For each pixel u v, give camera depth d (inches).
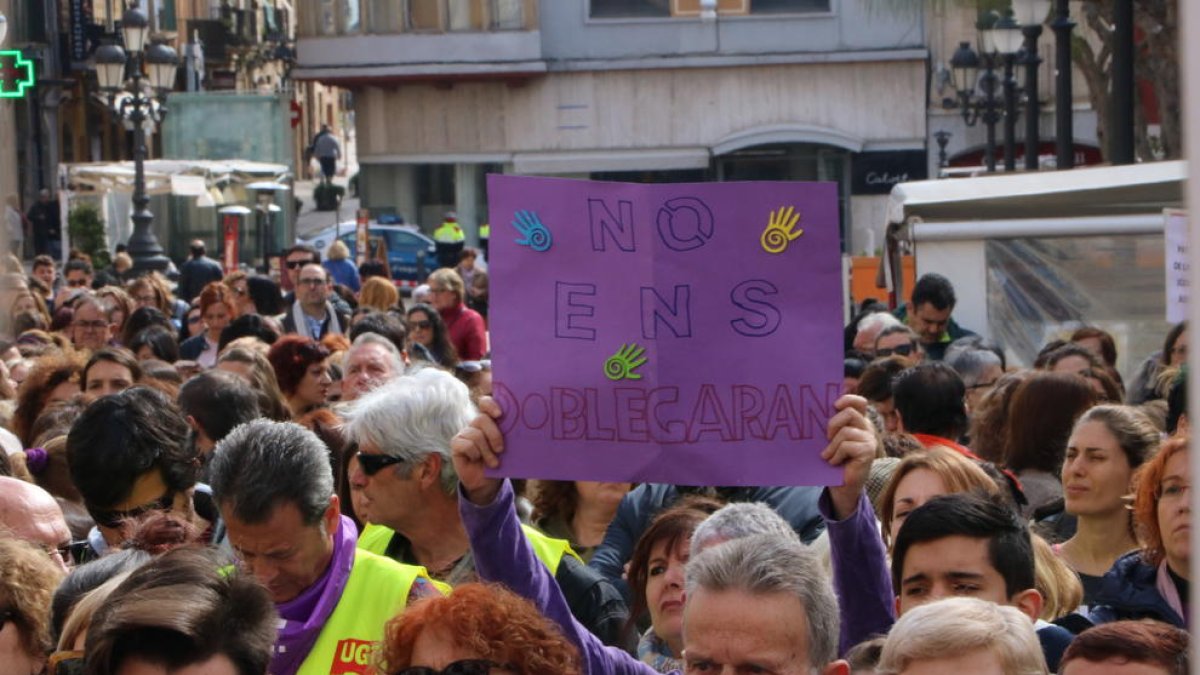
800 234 312.2
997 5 2229.3
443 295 1154.7
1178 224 720.3
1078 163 3373.5
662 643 392.8
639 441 314.7
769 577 268.4
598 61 3494.1
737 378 313.3
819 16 3430.1
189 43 4119.1
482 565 322.3
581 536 502.6
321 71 3545.8
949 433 573.0
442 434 383.6
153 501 416.5
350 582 330.3
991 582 331.6
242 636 257.0
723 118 3479.3
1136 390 808.3
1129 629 287.7
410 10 3506.4
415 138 3599.9
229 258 2397.9
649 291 314.3
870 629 319.9
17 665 312.7
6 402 678.5
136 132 2174.0
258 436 327.0
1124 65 1251.8
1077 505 459.5
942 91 3405.5
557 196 317.7
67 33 3651.6
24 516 378.3
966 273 1107.3
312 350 685.9
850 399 310.5
